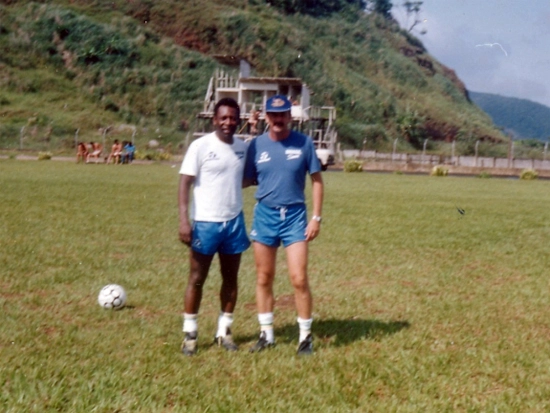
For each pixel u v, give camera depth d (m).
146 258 9.55
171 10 89.31
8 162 42.03
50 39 77.12
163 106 72.38
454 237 12.41
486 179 39.56
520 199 22.62
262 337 5.50
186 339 5.32
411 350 5.48
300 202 5.38
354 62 100.19
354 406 4.26
